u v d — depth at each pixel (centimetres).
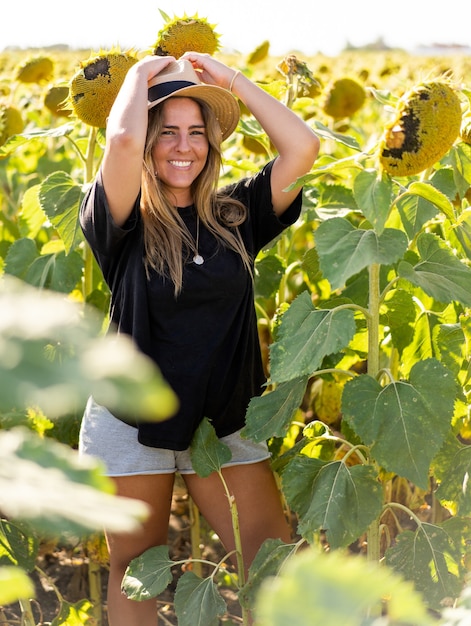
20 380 41
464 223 254
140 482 269
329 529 225
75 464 51
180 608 254
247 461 281
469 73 936
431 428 223
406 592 46
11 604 359
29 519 47
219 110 282
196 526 354
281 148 279
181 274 260
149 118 271
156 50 303
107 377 41
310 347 228
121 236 262
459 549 235
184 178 271
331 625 43
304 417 460
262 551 247
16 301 44
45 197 325
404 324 282
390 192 215
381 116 791
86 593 364
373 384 232
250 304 277
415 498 349
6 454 50
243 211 279
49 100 402
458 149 268
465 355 281
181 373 264
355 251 212
